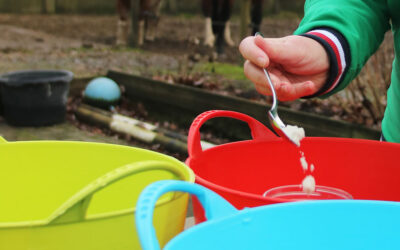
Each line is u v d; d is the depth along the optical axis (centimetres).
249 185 114
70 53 692
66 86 416
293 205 61
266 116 342
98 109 424
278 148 116
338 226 62
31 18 1188
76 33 933
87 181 104
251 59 94
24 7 1298
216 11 679
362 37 114
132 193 103
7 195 103
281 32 877
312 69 104
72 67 586
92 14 1351
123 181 103
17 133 390
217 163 108
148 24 804
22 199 104
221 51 663
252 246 59
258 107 346
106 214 70
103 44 788
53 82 404
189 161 97
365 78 368
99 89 437
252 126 114
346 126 295
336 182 117
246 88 473
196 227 55
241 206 78
